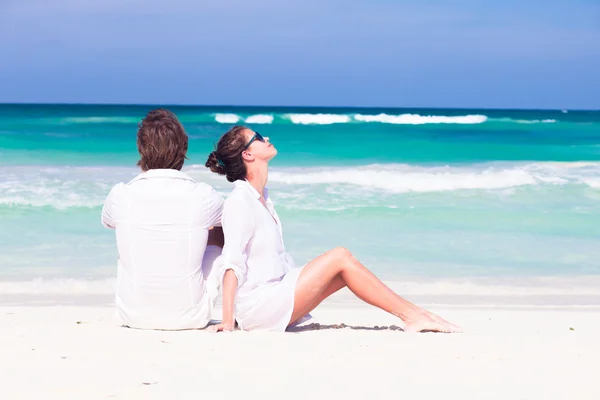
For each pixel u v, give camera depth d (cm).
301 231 981
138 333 411
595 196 1266
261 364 347
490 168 1677
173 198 414
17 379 315
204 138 2636
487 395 304
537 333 466
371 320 561
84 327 432
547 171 1592
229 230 420
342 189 1323
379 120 3466
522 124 3347
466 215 1108
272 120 3541
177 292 418
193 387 307
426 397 300
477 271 796
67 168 1558
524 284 745
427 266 814
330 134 2631
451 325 448
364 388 311
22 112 3756
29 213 1055
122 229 419
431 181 1405
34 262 789
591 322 564
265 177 446
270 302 423
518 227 1031
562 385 321
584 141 2452
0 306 612
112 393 296
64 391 298
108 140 2198
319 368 342
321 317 579
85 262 794
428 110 5084
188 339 396
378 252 875
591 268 817
